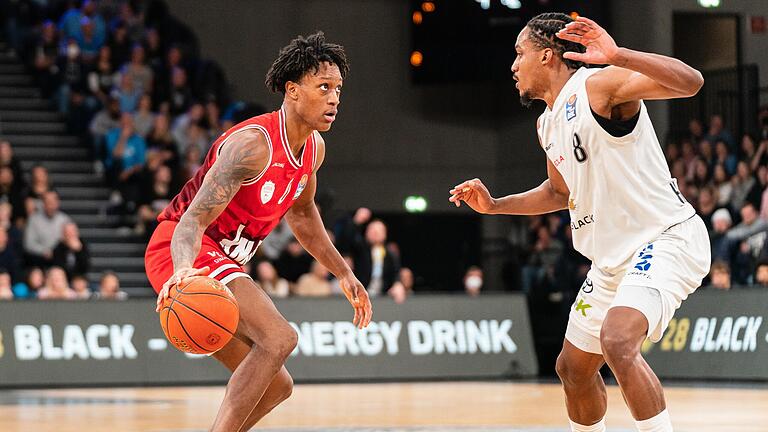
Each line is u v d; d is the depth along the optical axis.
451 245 20.59
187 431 7.78
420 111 20.44
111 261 16.14
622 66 4.60
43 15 19.20
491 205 5.76
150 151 16.41
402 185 20.31
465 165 20.53
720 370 12.80
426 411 9.40
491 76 18.44
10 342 12.73
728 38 17.00
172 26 18.70
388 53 20.36
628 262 5.08
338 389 12.42
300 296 13.84
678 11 16.81
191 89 18.33
